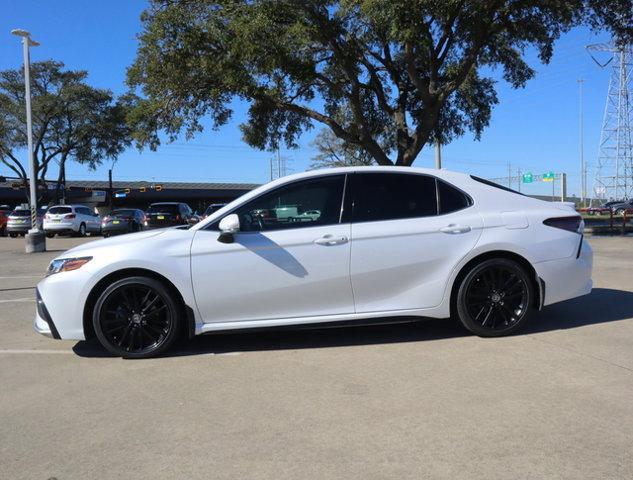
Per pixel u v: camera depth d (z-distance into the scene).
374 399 4.30
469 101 23.77
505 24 18.19
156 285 5.36
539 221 5.89
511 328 5.82
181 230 5.62
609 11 18.05
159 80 18.84
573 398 4.21
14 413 4.21
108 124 41.34
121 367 5.24
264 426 3.88
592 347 5.45
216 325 5.45
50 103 39.16
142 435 3.79
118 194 78.06
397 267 5.58
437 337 5.93
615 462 3.29
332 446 3.56
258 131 23.30
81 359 5.53
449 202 5.82
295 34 17.17
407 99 23.27
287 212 5.61
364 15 17.31
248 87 18.09
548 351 5.34
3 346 6.11
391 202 5.73
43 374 5.10
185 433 3.81
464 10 17.14
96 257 5.39
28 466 3.40
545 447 3.48
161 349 5.45
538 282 5.82
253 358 5.41
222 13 17.77
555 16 17.84
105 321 5.38
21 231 31.44
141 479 3.23
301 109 20.89
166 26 17.38
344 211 5.64
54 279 5.40
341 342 5.86
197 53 17.98
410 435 3.69
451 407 4.11
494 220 5.79
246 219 5.57
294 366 5.13
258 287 5.44
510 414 3.96
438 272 5.66
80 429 3.91
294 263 5.45
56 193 44.34
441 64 20.70
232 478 3.21
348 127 23.80
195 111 20.22
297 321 5.50
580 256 6.04
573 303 7.53
